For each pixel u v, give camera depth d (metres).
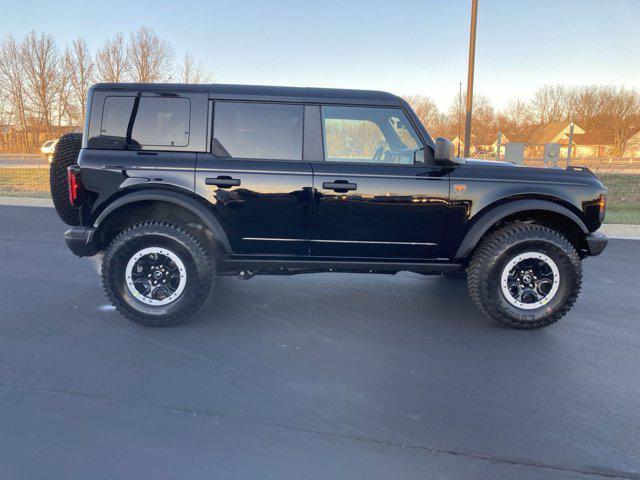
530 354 3.90
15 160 32.69
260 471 2.47
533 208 4.27
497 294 4.31
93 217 4.27
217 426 2.86
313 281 5.87
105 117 4.24
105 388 3.26
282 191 4.22
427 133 4.30
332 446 2.69
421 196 4.26
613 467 2.56
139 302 4.28
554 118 77.88
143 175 4.19
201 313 4.71
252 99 4.25
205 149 4.25
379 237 4.33
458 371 3.59
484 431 2.85
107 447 2.64
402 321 4.58
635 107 74.62
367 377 3.48
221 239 4.27
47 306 4.80
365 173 4.23
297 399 3.17
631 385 3.41
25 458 2.54
